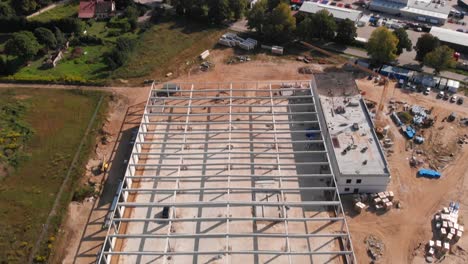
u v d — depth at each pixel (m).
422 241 62.56
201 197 69.81
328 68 102.88
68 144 81.62
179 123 76.81
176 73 103.50
